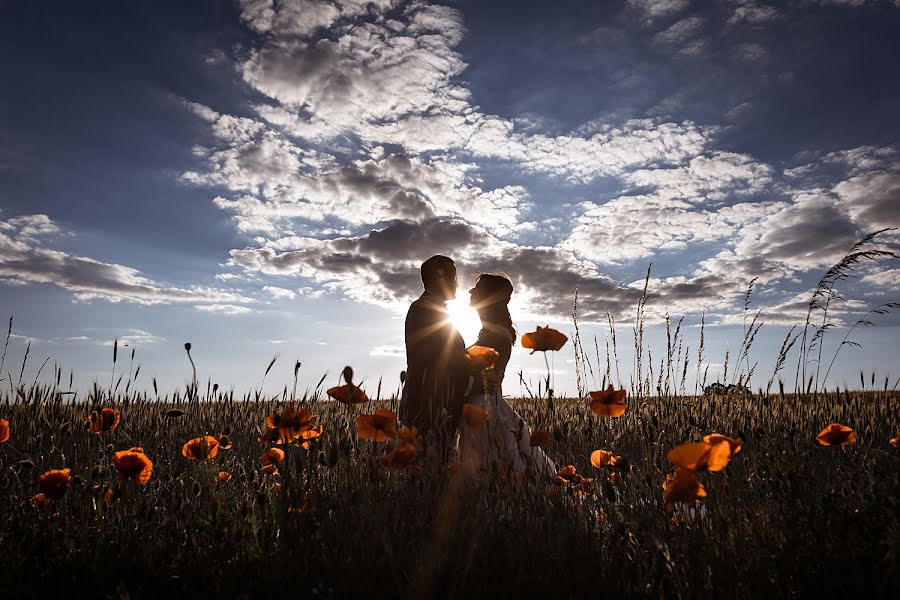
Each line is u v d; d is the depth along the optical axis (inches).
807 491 88.9
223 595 79.9
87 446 124.4
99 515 96.5
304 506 92.7
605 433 143.5
